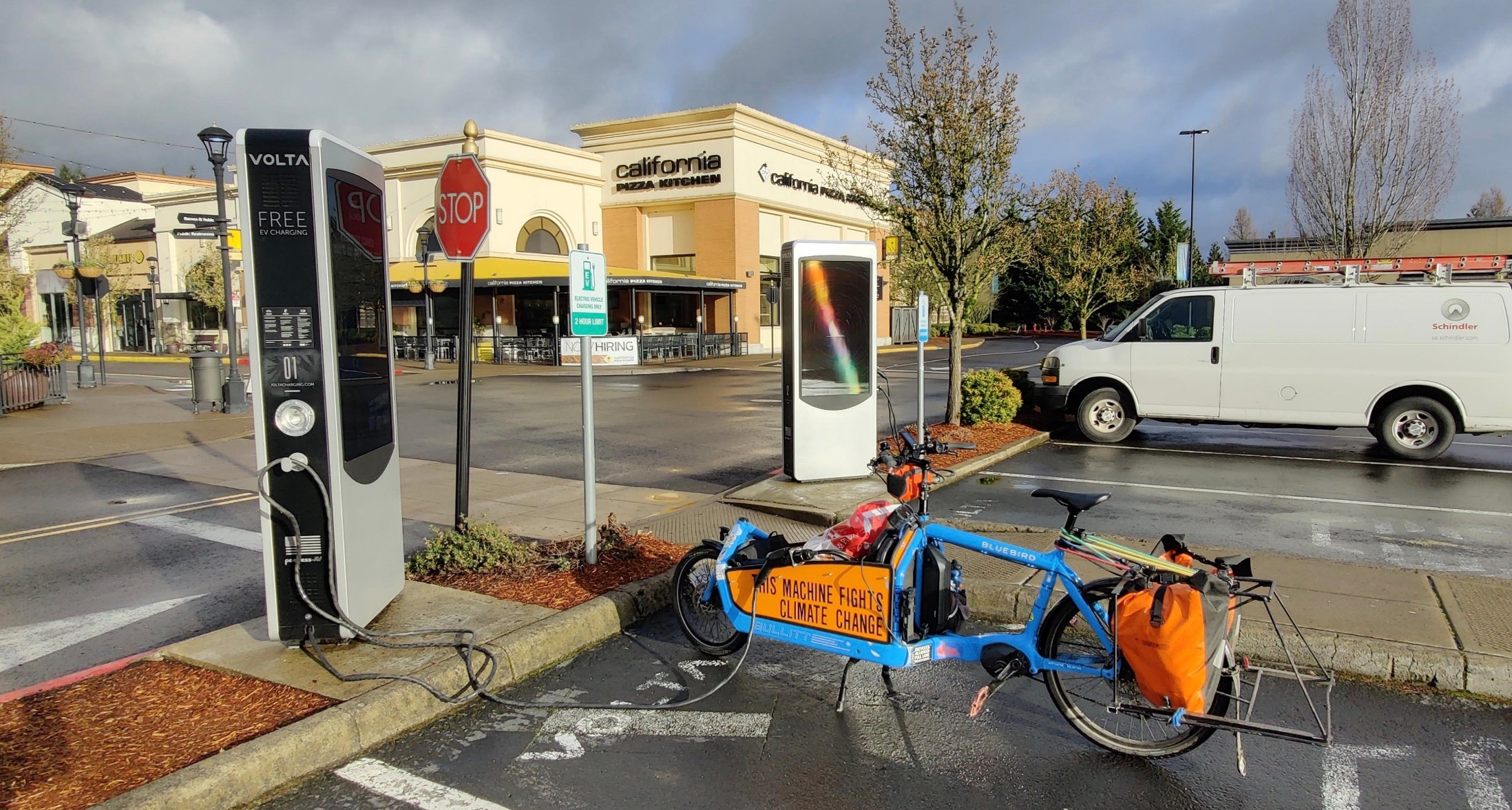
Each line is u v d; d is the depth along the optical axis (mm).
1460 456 11969
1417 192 17641
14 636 5566
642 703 4582
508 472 11211
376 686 4328
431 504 9180
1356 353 11781
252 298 4488
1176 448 12648
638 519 8320
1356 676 4727
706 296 40094
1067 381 13344
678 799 3674
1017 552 4195
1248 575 3762
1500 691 4449
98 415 17422
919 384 10922
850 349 9391
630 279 32844
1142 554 3900
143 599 6301
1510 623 5051
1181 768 3898
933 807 3611
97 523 8648
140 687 4379
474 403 19844
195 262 44688
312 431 4586
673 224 40719
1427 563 6805
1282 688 4676
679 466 11609
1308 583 5832
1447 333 11398
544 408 18781
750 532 5086
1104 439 13180
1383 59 17719
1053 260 36500
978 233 12898
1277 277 13219
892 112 12750
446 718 4402
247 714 4070
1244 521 8203
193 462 12203
